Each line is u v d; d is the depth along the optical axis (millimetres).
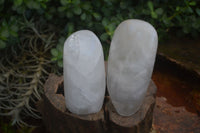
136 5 595
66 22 590
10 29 486
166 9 621
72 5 504
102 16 574
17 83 544
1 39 482
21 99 480
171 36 653
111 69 353
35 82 494
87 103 364
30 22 539
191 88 541
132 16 557
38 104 449
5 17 541
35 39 556
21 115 540
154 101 408
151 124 434
